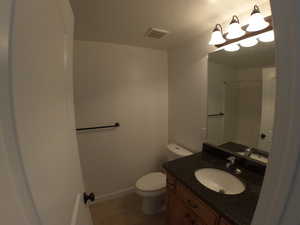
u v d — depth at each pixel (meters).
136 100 2.12
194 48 1.73
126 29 1.50
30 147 0.31
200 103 1.71
